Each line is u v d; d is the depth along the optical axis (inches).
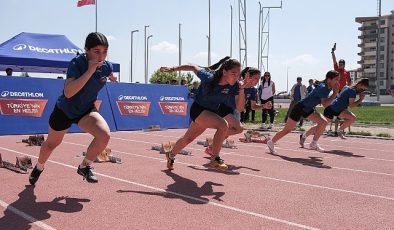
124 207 176.9
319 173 267.7
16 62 544.1
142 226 152.0
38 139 381.4
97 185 217.2
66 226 151.3
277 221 161.5
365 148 405.7
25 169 246.2
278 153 356.8
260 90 604.4
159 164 286.0
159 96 612.1
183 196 197.9
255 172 265.7
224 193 205.8
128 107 577.0
